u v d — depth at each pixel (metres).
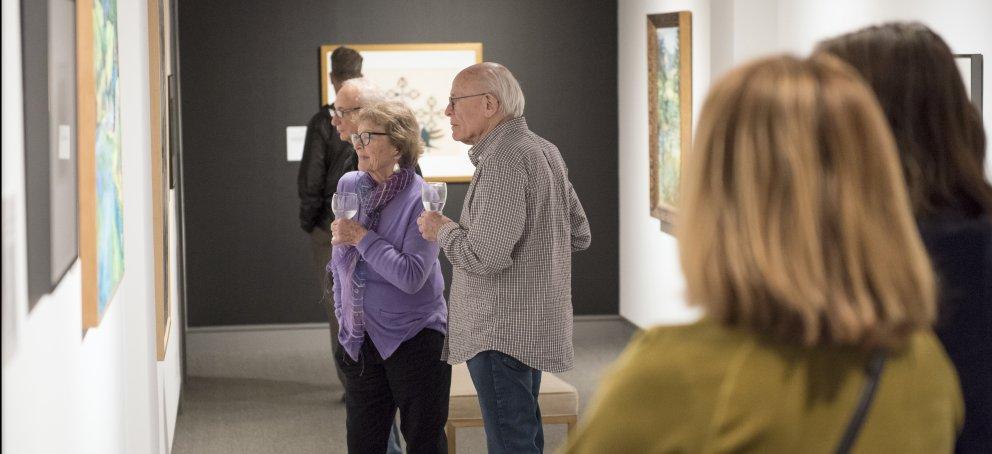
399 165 3.77
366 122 3.72
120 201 2.90
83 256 2.17
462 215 3.74
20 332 1.55
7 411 1.45
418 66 7.36
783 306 1.11
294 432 5.52
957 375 1.55
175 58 6.56
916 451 1.18
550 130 7.57
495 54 7.46
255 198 7.41
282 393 6.32
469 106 3.63
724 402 1.13
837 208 1.13
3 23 1.45
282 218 7.45
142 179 3.66
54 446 1.87
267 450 5.21
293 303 7.53
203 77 7.26
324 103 7.33
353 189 3.76
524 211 3.56
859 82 1.19
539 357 3.63
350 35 7.32
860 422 1.14
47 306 1.81
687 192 1.21
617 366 1.22
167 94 5.25
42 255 1.74
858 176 1.14
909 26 1.75
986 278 1.58
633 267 7.46
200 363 7.12
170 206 5.43
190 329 7.43
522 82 7.51
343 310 3.73
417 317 3.67
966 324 1.56
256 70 7.29
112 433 2.78
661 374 1.16
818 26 5.43
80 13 2.09
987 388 1.54
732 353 1.15
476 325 3.65
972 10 4.35
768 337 1.14
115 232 2.73
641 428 1.16
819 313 1.10
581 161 7.63
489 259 3.52
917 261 1.15
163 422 4.53
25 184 1.61
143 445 3.65
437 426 3.75
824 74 1.18
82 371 2.24
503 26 7.45
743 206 1.15
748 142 1.16
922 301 1.15
